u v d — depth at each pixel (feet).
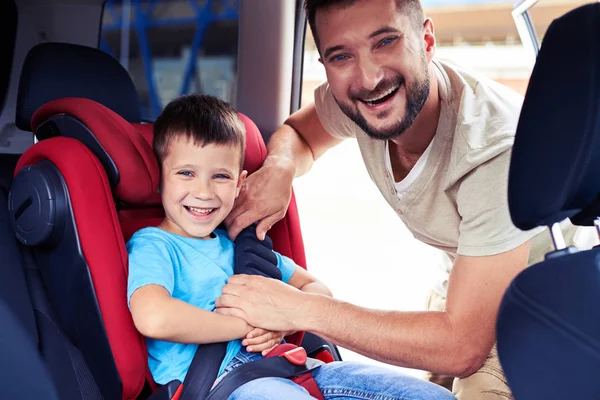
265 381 3.85
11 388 3.99
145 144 4.15
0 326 3.94
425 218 4.59
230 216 4.66
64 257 3.89
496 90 4.31
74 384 3.97
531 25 5.77
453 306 3.89
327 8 3.90
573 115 2.54
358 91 4.02
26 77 4.58
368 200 12.09
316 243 10.23
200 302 4.20
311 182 12.73
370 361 7.30
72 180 3.80
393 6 3.84
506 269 3.77
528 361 2.38
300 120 5.71
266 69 6.17
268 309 4.12
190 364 3.97
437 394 3.97
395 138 4.21
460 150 4.00
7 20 5.80
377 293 8.64
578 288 2.44
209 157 4.13
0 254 4.09
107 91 4.89
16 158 4.90
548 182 2.63
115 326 3.75
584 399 2.24
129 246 4.16
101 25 6.48
